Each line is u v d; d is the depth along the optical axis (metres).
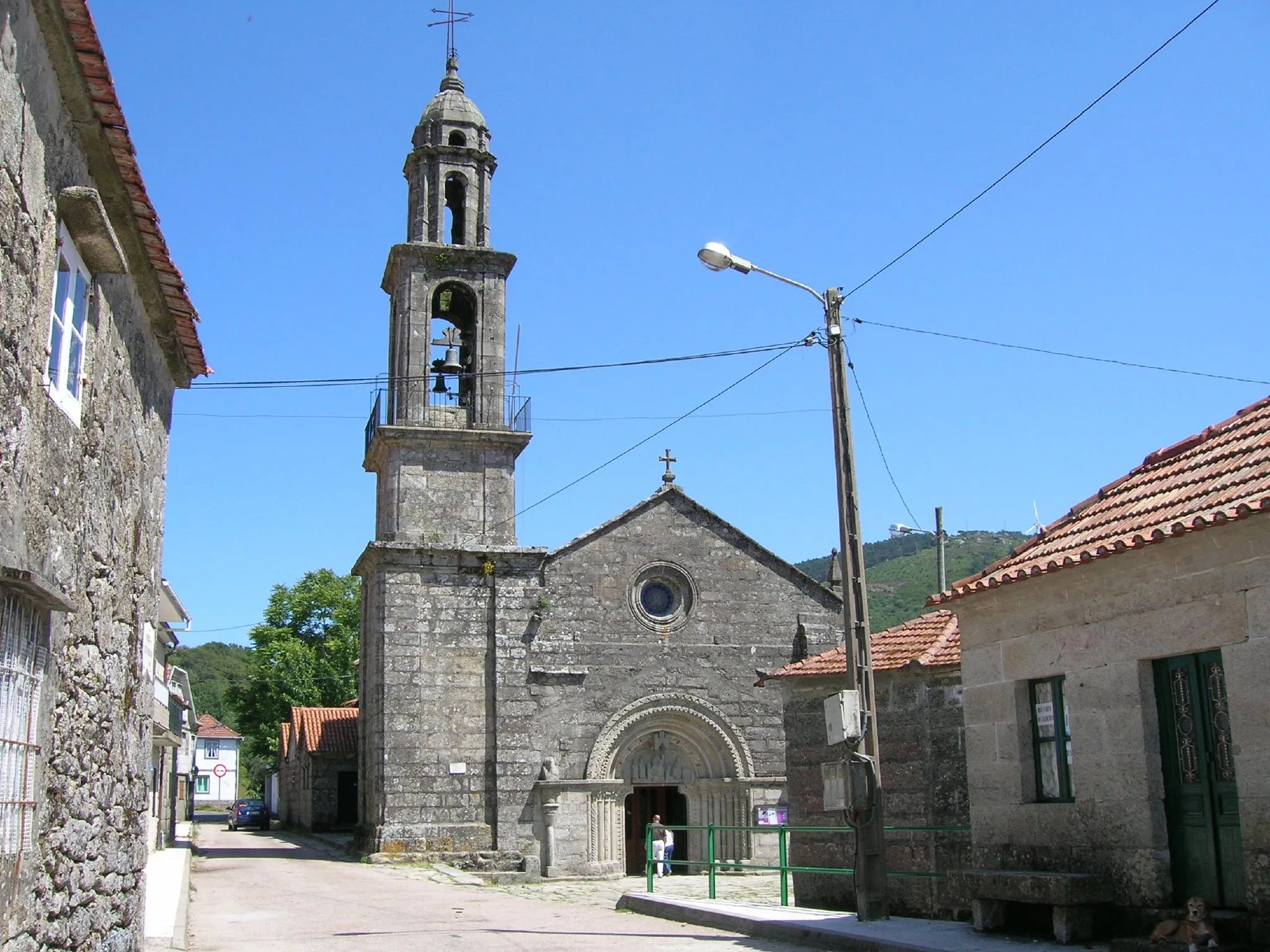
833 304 17.23
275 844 43.97
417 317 35.81
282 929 17.42
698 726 36.22
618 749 35.38
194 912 20.03
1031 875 12.81
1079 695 13.06
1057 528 14.45
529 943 15.45
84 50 8.70
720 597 37.19
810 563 106.81
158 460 13.07
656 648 36.28
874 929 14.48
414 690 33.38
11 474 7.89
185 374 13.97
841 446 16.66
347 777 51.81
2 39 7.59
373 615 35.06
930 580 97.25
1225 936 10.95
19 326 7.96
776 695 36.72
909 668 19.59
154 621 13.01
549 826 33.53
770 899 23.55
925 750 19.48
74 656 9.67
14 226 7.86
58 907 9.30
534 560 34.91
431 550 34.09
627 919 18.69
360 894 23.47
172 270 11.79
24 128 8.07
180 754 58.06
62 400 9.28
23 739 8.29
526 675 34.28
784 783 36.12
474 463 35.25
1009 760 14.06
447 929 17.31
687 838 36.25
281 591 63.97
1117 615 12.63
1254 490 11.56
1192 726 11.91
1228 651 11.26
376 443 35.09
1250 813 10.88
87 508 10.01
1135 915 12.10
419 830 32.56
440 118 37.53
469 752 33.50
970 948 12.64
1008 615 14.26
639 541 36.94
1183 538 11.59
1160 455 14.43
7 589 7.95
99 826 10.56
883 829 15.60
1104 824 12.62
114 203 10.46
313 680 61.56
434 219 36.69
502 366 36.03
